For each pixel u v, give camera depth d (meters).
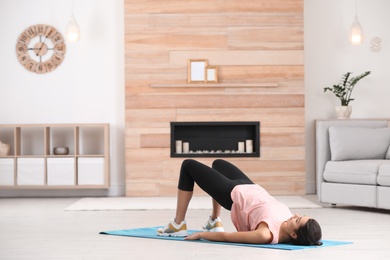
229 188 4.76
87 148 9.28
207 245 4.72
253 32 8.98
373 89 9.49
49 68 9.27
